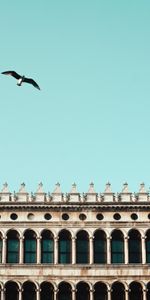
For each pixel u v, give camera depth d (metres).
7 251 77.69
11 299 75.81
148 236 78.69
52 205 78.94
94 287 76.31
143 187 80.31
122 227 78.56
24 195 79.38
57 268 76.69
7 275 76.12
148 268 76.88
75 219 78.94
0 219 78.50
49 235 78.62
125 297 75.88
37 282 76.00
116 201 79.31
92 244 77.94
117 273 76.62
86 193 80.00
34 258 77.62
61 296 76.25
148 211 79.31
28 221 78.44
